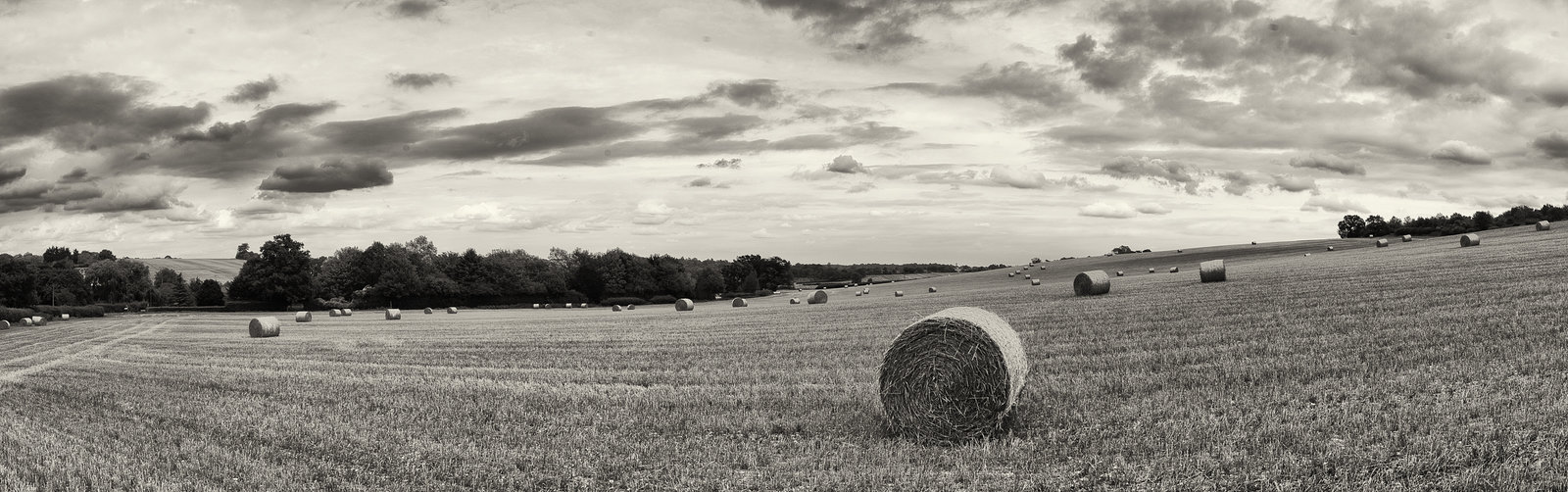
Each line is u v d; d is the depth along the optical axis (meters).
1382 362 15.62
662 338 31.00
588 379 20.03
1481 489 8.79
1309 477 9.52
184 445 13.44
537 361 24.61
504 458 12.11
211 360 28.27
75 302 112.50
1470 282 28.41
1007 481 10.30
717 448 12.54
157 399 18.75
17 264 96.69
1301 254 83.12
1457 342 17.08
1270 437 11.12
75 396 19.89
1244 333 20.94
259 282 102.06
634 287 118.56
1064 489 9.91
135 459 12.53
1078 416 13.34
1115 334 22.66
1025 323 27.09
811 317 40.62
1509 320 19.09
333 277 116.31
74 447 13.44
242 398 18.56
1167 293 36.59
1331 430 11.25
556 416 15.32
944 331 13.55
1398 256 51.59
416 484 10.96
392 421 15.04
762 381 18.38
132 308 102.81
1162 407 13.36
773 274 133.12
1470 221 119.62
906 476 10.73
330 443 13.22
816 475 10.86
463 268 116.19
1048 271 97.19
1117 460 10.72
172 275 148.00
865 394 16.12
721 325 37.31
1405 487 9.02
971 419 13.24
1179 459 10.52
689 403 15.96
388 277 105.69
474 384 19.62
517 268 120.31
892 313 40.12
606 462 11.87
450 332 40.84
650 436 13.52
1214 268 42.03
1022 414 13.95
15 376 25.12
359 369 23.62
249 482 11.06
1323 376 14.77
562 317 59.56
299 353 30.02
